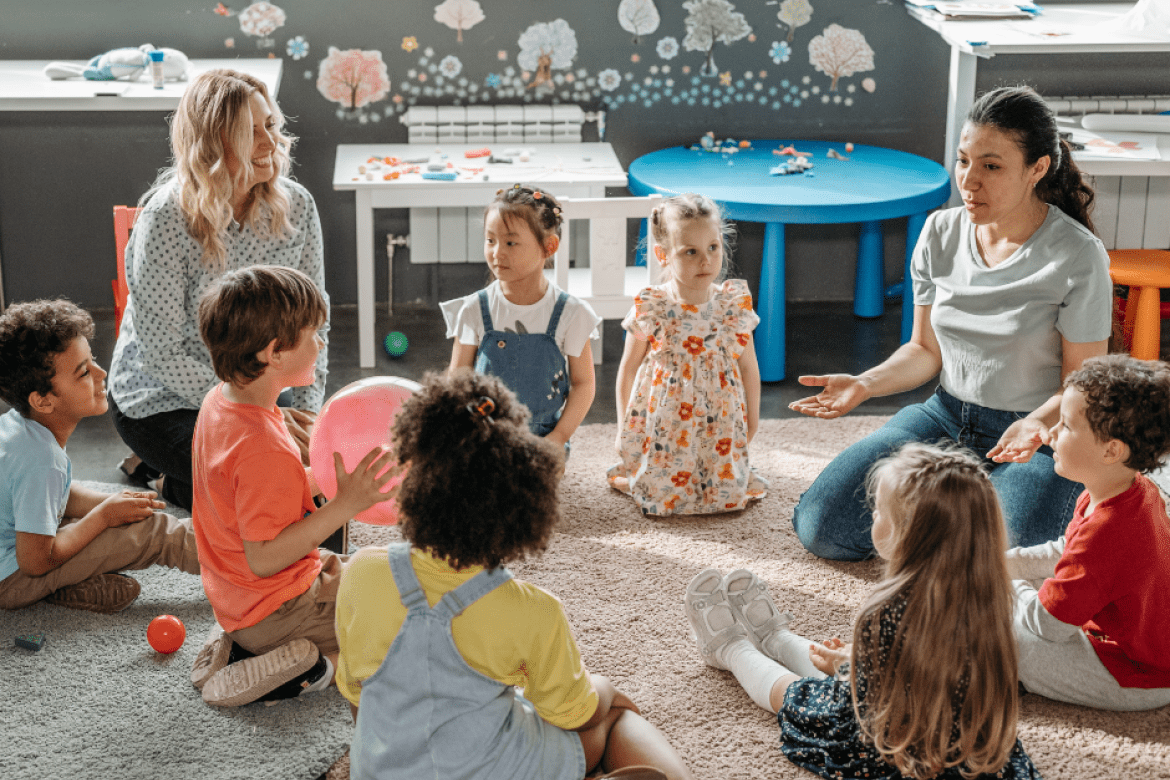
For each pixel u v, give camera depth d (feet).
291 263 8.13
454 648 4.43
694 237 8.07
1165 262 10.55
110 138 11.84
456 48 12.12
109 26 11.63
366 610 4.53
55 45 11.63
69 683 6.35
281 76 11.91
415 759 4.44
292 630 6.23
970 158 7.08
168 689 6.33
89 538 6.97
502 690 4.56
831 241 12.93
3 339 6.55
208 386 7.72
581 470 9.05
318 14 11.84
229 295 5.66
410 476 4.37
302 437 7.28
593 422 10.09
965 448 6.88
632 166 11.78
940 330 7.73
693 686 6.38
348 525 8.15
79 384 6.77
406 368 11.27
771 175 11.44
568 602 7.17
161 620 6.59
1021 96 6.98
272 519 5.73
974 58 11.46
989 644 4.89
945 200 11.23
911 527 5.03
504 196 7.98
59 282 12.28
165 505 8.05
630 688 6.35
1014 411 7.51
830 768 5.56
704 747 5.89
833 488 7.62
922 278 8.00
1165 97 12.21
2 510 6.76
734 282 8.40
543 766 4.60
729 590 6.54
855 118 12.73
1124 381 5.60
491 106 12.35
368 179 10.74
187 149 7.43
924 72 12.57
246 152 7.43
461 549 4.32
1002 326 7.39
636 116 12.56
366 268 10.93
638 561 7.68
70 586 7.00
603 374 11.13
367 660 4.54
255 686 6.03
